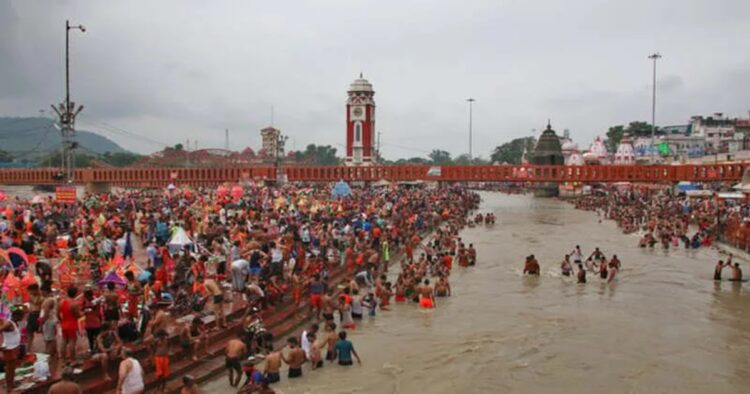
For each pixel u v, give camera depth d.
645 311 23.08
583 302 24.50
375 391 14.90
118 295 14.59
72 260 18.17
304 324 20.48
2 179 89.38
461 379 15.91
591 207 74.62
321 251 27.52
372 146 102.25
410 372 16.31
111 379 12.96
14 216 27.62
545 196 110.19
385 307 23.47
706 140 118.88
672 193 77.44
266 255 22.19
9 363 11.49
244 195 47.84
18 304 14.03
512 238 45.22
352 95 100.62
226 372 15.41
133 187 90.75
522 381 15.86
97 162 134.00
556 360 17.52
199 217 30.67
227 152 137.62
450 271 31.05
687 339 19.61
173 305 17.17
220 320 17.02
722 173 69.19
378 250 31.61
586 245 41.19
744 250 35.09
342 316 20.53
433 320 21.66
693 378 16.20
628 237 45.78
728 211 50.00
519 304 24.11
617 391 15.30
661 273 30.83
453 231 46.44
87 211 32.06
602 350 18.44
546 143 110.75
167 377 13.70
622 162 117.75
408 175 80.88
